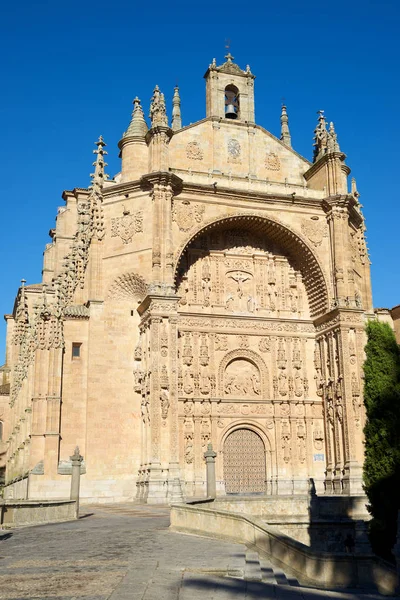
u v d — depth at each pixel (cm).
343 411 4850
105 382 4691
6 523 2888
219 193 5072
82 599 1312
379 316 6431
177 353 4541
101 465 4538
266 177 5472
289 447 5056
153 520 3111
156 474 4250
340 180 5366
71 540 2325
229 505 3675
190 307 5075
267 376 5166
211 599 1372
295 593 1530
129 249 4841
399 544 2741
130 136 5169
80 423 4616
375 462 3180
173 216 4903
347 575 2041
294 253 5425
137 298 4878
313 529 3800
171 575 1593
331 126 5475
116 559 1833
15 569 1684
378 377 3291
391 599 1702
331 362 5075
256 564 1827
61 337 4694
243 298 5256
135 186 4928
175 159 5209
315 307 5353
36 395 4641
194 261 5172
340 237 5238
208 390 4944
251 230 5362
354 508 4038
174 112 6594
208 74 5656
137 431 4662
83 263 5081
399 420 3192
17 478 6009
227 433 4959
